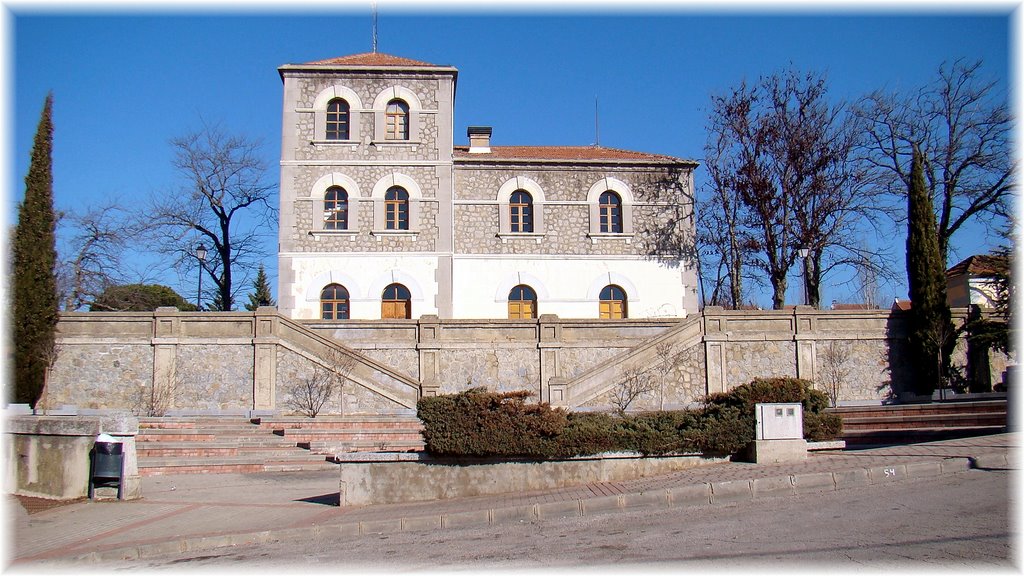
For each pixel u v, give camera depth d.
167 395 24.67
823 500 11.24
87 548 10.73
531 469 14.02
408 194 32.88
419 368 26.55
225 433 21.80
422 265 32.47
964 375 26.22
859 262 34.56
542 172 34.00
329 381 25.03
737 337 26.28
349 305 32.12
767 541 9.10
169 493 15.45
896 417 19.77
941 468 12.48
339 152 32.84
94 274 38.78
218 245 40.28
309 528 11.54
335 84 33.19
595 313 33.28
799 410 14.69
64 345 24.78
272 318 25.23
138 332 25.06
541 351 26.89
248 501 14.36
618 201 34.31
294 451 20.38
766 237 34.62
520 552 9.48
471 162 33.66
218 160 39.53
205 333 25.22
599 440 14.09
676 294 33.62
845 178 33.84
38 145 24.75
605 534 10.23
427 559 9.41
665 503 11.90
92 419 14.43
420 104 33.38
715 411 14.93
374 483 13.66
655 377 25.50
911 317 26.69
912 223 27.06
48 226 24.56
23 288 23.62
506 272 33.22
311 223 32.38
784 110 34.50
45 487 14.43
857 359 26.62
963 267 37.75
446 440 13.67
